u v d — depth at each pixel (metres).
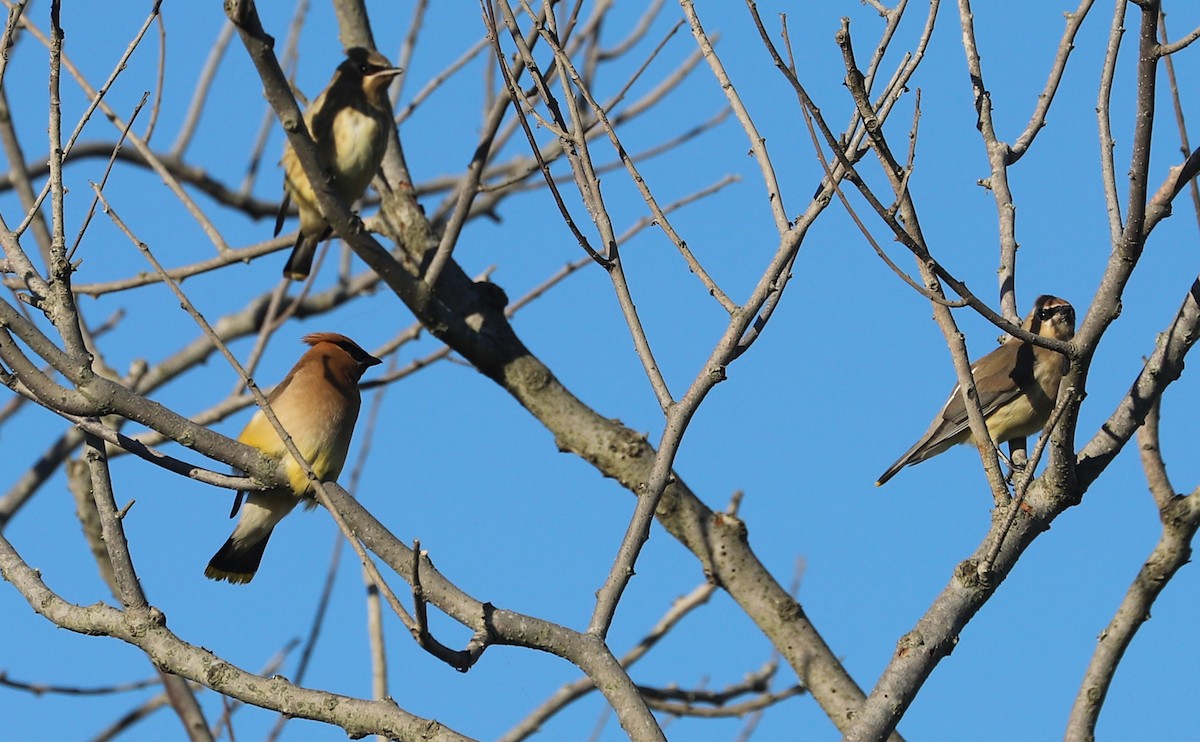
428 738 7.91
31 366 8.80
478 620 7.86
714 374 8.27
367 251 12.24
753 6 7.73
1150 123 7.91
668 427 8.23
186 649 8.49
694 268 8.49
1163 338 8.96
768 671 13.06
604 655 7.89
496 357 12.94
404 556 9.62
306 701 8.18
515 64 11.63
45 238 14.22
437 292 13.02
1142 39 7.83
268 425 10.20
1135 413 8.88
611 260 8.44
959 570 8.59
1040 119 10.27
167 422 9.20
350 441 11.84
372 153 13.69
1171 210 8.36
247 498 11.02
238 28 10.67
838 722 11.41
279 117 11.33
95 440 8.93
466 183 12.47
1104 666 9.12
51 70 8.55
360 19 14.39
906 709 8.35
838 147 7.74
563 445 12.72
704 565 12.09
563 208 8.27
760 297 8.38
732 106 9.07
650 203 8.55
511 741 12.56
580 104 14.73
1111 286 8.09
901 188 8.10
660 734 7.68
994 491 8.74
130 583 8.69
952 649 8.47
